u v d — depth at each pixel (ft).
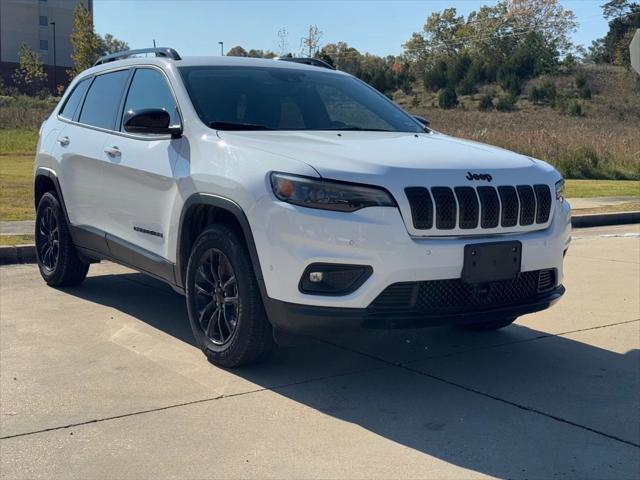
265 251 14.37
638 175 71.82
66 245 22.44
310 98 19.10
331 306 13.87
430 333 19.29
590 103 245.86
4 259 27.20
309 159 14.46
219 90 18.12
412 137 17.48
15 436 12.78
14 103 162.40
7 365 16.30
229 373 15.92
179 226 16.81
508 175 15.29
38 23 297.12
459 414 13.94
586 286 25.03
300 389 15.08
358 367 16.48
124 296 22.61
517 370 16.48
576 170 73.10
